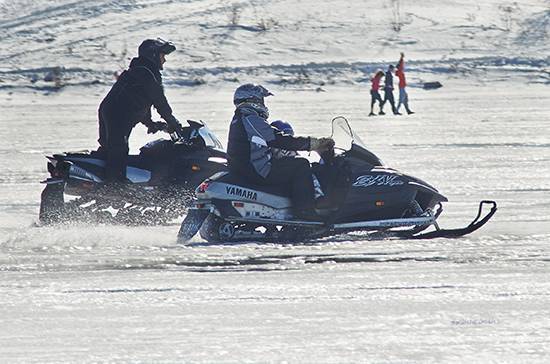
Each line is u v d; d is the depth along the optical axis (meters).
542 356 18.12
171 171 39.50
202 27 176.50
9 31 175.38
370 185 33.78
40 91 134.88
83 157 39.38
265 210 33.72
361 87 141.75
